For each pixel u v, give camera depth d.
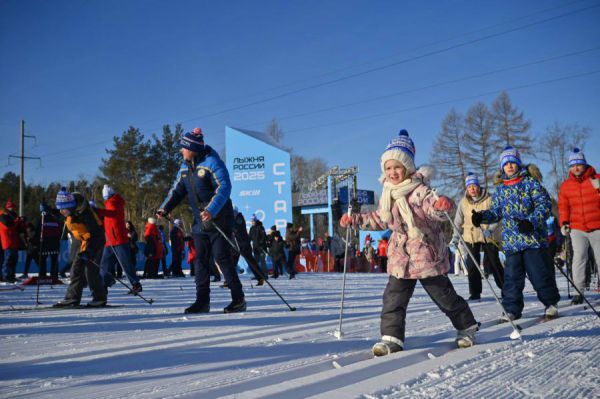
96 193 41.88
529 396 1.95
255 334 3.58
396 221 2.96
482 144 37.84
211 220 5.12
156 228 13.62
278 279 13.79
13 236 10.85
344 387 2.03
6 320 4.67
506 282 4.54
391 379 2.17
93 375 2.38
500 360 2.61
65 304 5.86
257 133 18.69
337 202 30.58
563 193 5.93
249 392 1.98
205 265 5.34
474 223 4.55
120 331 3.89
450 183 38.66
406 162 2.96
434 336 3.41
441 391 2.00
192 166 5.29
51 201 46.62
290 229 14.16
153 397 1.99
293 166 61.12
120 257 7.77
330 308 5.61
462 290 9.07
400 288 2.93
